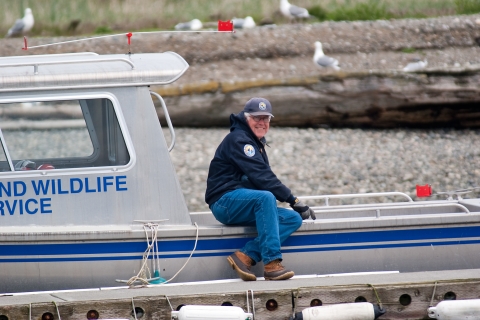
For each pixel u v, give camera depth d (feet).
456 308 72.54
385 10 320.09
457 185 175.63
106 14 321.52
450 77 240.12
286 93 235.20
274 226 78.64
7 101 78.07
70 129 79.87
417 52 278.67
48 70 79.56
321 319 71.31
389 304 74.49
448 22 299.38
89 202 79.30
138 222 80.02
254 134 82.79
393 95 236.02
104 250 78.33
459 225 84.17
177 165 186.91
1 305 69.56
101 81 79.41
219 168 83.10
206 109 234.17
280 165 189.06
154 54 87.35
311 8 321.52
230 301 72.84
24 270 77.41
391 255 83.30
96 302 70.95
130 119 80.12
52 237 76.95
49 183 78.54
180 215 80.94
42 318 70.33
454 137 228.22
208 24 304.71
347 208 93.15
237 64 264.31
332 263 82.69
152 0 333.01
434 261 84.07
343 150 206.18
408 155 201.98
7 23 312.50
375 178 179.63
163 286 77.15
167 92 233.96
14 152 79.10
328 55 275.39
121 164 80.07
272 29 292.20
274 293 73.10
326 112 236.43
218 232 80.79
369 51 279.69
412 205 94.63
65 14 319.27
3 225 78.07
